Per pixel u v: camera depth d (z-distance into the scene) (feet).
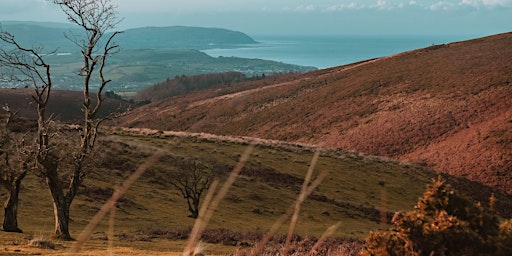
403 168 242.78
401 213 14.57
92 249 49.62
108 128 213.05
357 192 187.21
